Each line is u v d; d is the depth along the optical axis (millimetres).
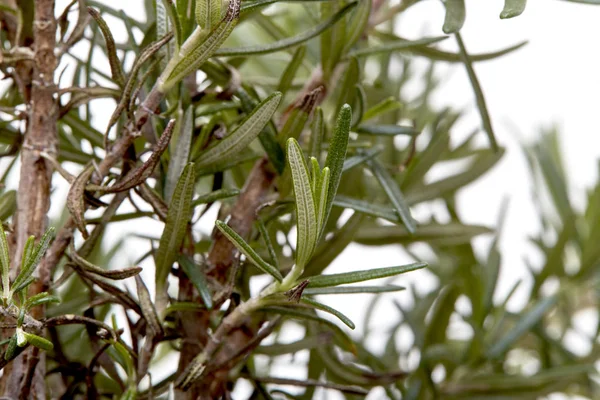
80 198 392
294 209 442
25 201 407
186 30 391
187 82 436
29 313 398
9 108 420
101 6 454
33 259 371
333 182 379
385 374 490
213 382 430
